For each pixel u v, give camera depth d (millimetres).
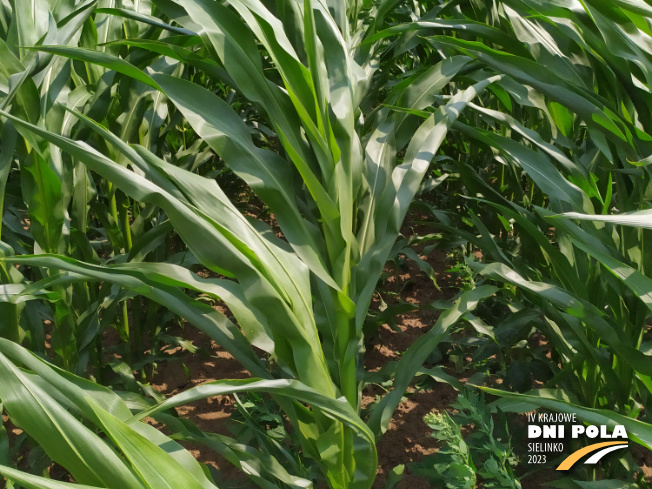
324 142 1453
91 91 2068
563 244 1997
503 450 1906
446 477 1733
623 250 1836
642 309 1781
